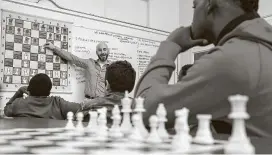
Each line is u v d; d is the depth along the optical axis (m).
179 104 0.88
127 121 0.96
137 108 0.86
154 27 5.03
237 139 0.51
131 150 0.58
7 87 3.41
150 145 0.65
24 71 3.55
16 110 2.19
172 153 0.53
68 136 0.84
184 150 0.56
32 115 2.17
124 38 4.50
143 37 4.76
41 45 3.70
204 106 0.86
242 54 0.83
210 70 0.83
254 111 0.83
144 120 0.94
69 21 3.94
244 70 0.81
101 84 3.95
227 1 0.97
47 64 3.73
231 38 0.93
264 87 0.82
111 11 4.48
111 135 0.82
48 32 3.76
